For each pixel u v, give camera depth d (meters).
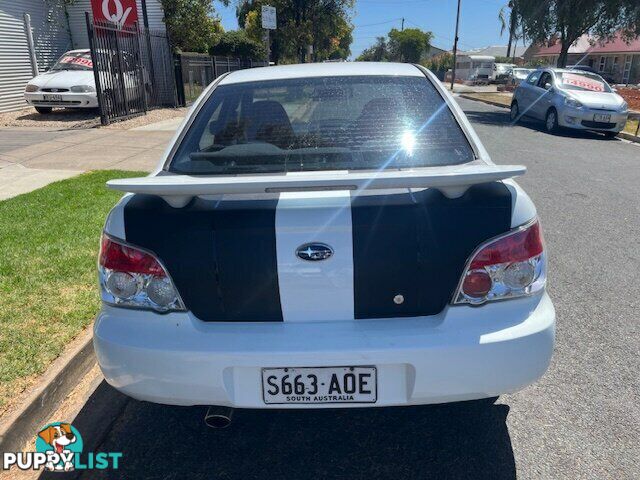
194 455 2.50
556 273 4.55
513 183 2.30
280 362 2.01
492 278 2.06
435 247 2.04
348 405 2.08
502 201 2.10
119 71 13.27
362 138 2.63
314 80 2.97
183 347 2.04
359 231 2.02
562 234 5.56
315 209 2.04
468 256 2.05
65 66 14.22
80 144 10.23
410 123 2.70
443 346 2.01
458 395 2.07
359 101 2.82
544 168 9.00
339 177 1.82
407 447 2.54
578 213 6.33
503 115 18.39
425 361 2.01
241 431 2.67
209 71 20.44
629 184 7.89
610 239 5.41
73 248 4.58
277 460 2.46
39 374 2.85
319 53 47.16
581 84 14.15
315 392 2.06
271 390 2.07
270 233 2.03
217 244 2.05
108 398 2.94
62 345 3.12
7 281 3.92
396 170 2.44
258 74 3.14
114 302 2.15
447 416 2.76
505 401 2.87
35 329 3.28
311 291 2.05
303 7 34.44
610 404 2.83
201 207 2.09
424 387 2.04
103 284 2.19
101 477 2.38
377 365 2.03
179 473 2.39
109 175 7.50
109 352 2.14
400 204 2.06
